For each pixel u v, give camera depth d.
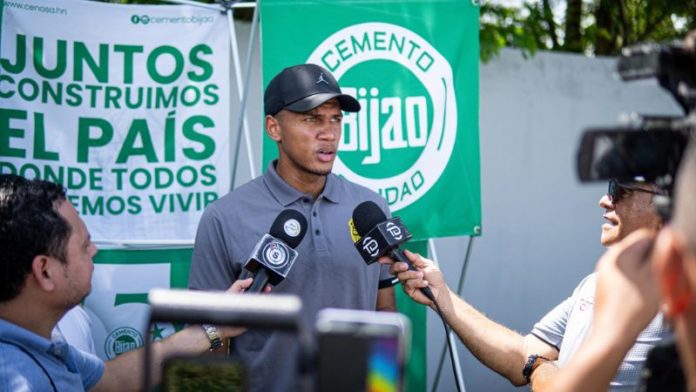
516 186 5.51
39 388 2.24
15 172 3.66
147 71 3.84
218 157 3.90
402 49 3.83
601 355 1.32
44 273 2.27
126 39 3.82
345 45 3.77
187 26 3.87
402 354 1.07
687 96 1.25
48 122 3.72
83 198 3.78
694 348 1.07
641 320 1.32
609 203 2.81
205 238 3.26
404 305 4.26
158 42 3.85
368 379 1.05
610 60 5.75
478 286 5.42
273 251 2.83
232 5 3.89
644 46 1.31
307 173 3.30
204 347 2.85
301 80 3.27
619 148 1.24
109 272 3.87
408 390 4.25
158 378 2.77
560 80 5.62
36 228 2.24
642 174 1.25
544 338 3.01
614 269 1.37
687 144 1.18
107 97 3.80
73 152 3.76
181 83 3.87
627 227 2.67
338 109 3.32
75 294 2.34
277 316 1.06
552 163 5.61
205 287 3.22
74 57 3.76
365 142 3.80
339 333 1.06
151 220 3.86
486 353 2.99
